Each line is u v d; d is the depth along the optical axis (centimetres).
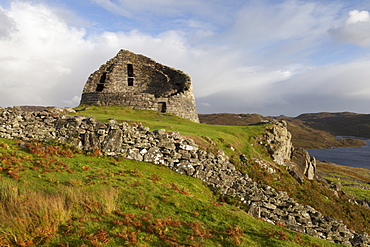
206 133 2719
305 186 2553
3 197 1099
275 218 1770
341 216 2262
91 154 1889
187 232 1105
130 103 4141
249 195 1866
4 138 1959
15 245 865
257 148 2892
